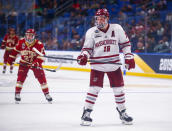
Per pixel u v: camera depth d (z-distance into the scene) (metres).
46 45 42.28
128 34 35.47
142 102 16.75
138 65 33.31
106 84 25.56
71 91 20.95
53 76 31.62
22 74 15.54
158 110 14.36
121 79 11.23
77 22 41.56
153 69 32.19
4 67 32.22
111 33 10.98
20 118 11.98
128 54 11.15
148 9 42.06
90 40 11.05
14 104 15.36
